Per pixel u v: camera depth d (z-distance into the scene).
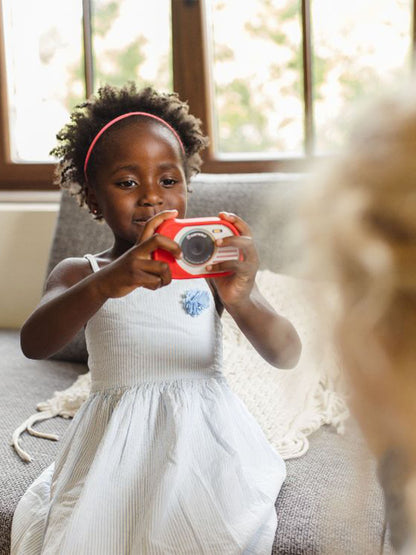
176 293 1.16
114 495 0.99
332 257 0.38
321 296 0.39
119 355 1.12
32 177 2.28
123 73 2.18
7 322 2.14
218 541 0.94
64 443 1.12
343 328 0.37
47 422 1.43
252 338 1.12
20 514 1.09
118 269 0.95
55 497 1.05
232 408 1.12
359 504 0.45
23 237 2.10
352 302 0.38
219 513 0.96
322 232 0.38
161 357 1.12
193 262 0.94
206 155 2.10
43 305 1.09
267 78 2.05
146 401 1.09
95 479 1.00
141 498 0.99
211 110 2.10
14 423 1.42
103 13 2.17
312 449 1.26
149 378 1.11
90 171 1.19
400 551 0.45
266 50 2.03
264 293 1.53
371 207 0.36
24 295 2.12
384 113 0.38
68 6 2.21
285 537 1.00
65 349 1.81
